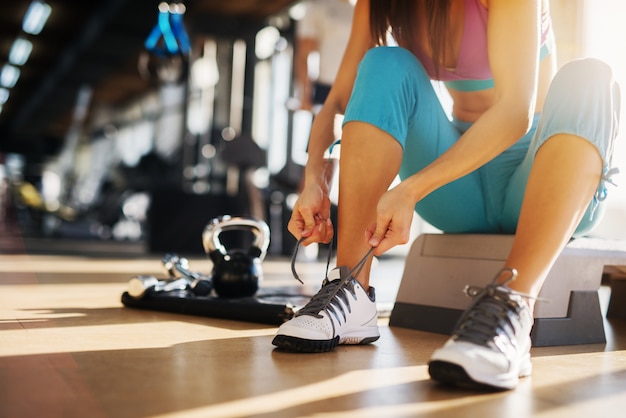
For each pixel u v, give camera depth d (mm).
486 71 1386
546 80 1435
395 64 1270
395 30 1375
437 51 1310
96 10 11336
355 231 1249
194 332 1384
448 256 1574
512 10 1124
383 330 1582
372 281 3332
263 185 8875
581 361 1185
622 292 2092
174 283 1848
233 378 929
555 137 1077
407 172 1458
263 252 1867
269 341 1283
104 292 2277
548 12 1372
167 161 12234
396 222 1054
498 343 923
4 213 14773
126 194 11977
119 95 18797
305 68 6660
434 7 1288
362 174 1233
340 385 907
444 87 1579
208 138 11211
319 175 1294
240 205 6488
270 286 2682
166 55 7324
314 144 1367
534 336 1376
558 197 1049
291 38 9484
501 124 1092
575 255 1437
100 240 10664
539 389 926
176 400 791
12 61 16078
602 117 1078
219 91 10539
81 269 3600
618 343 1466
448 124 1423
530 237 1052
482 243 1505
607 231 3660
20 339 1226
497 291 991
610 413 784
